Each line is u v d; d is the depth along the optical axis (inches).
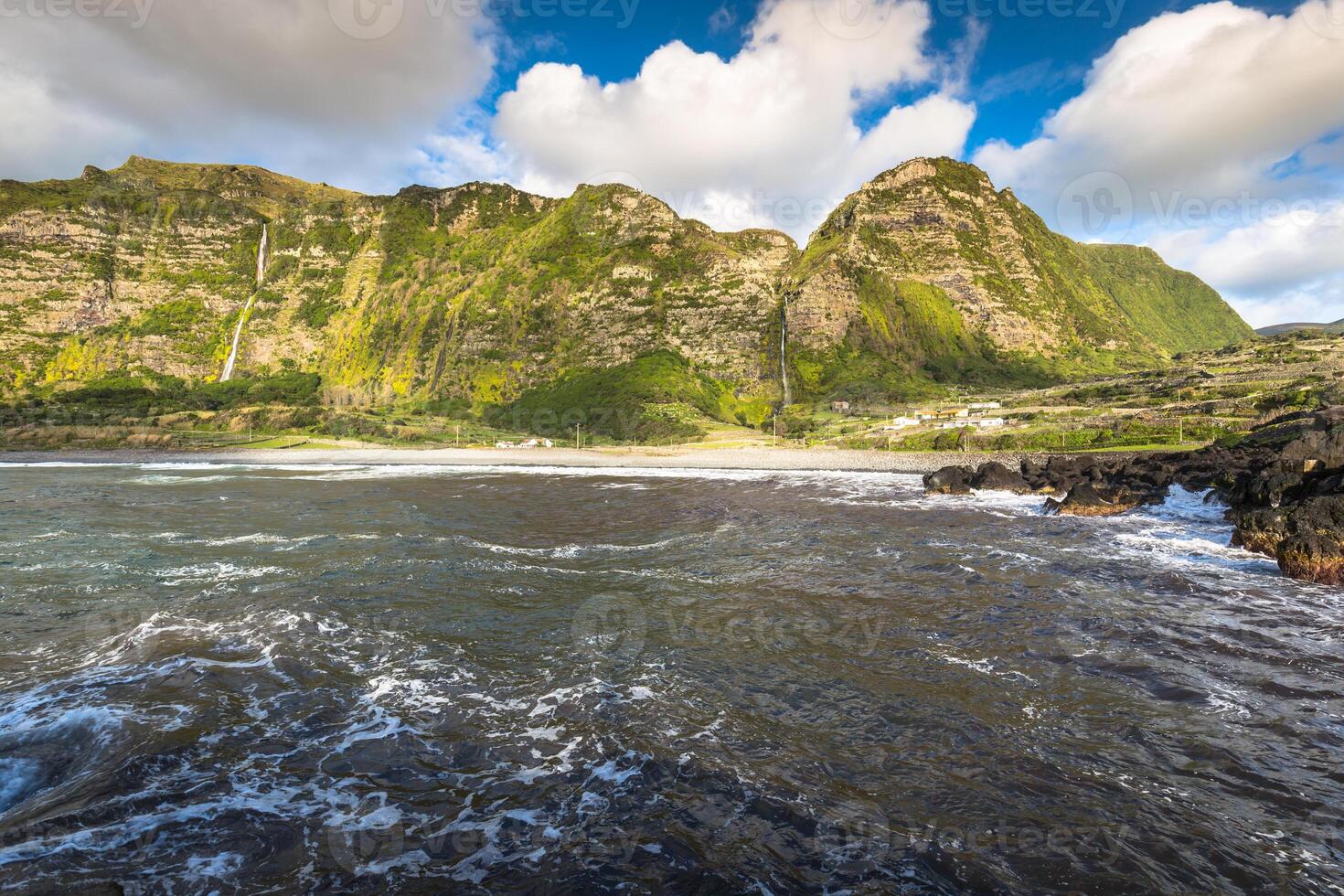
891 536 1130.0
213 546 1009.5
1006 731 413.1
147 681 486.0
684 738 407.2
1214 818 322.7
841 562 909.8
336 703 454.6
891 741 402.6
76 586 757.3
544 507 1567.4
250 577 805.9
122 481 2349.9
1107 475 1798.7
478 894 272.5
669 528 1219.9
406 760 381.4
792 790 349.1
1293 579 797.2
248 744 396.5
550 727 422.6
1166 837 307.0
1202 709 442.3
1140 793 344.5
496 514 1425.9
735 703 457.7
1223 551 957.2
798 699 463.2
